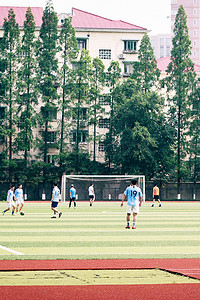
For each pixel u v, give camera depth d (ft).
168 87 368.48
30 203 273.95
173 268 51.60
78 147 370.32
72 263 55.06
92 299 37.63
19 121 354.54
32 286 42.60
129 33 406.21
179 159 364.99
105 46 404.16
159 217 140.26
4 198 328.70
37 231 94.48
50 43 353.92
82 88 355.36
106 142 357.82
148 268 51.90
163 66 449.48
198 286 42.63
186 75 367.66
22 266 52.75
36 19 409.49
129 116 342.85
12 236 85.05
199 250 66.90
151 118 347.56
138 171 341.41
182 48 366.43
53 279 45.88
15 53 355.97
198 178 372.38
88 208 200.03
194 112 371.56
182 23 368.27
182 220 127.24
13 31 351.25
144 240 79.05
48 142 375.45
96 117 362.33
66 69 358.43
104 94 364.17
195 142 369.71
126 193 101.55
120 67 404.98
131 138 337.11
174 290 40.96
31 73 352.49
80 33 400.88
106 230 96.94
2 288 41.70
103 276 47.44
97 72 363.56
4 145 376.89
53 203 135.85
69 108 356.79
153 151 349.61
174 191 378.73
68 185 340.80
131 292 40.16
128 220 100.89
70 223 115.55
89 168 353.10
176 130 358.02
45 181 353.10
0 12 414.00
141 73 366.43
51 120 354.74
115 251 65.72
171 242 76.28
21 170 349.61
